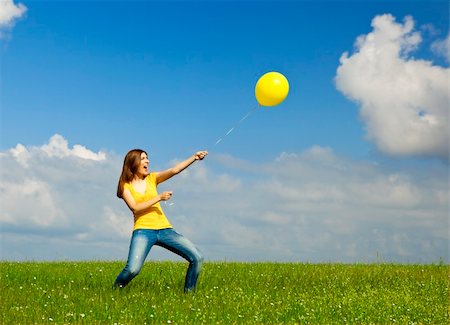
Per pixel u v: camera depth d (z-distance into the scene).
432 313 9.28
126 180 10.21
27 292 10.04
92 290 10.39
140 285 11.15
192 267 10.30
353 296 10.55
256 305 9.41
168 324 7.85
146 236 10.07
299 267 15.25
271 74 10.02
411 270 14.52
